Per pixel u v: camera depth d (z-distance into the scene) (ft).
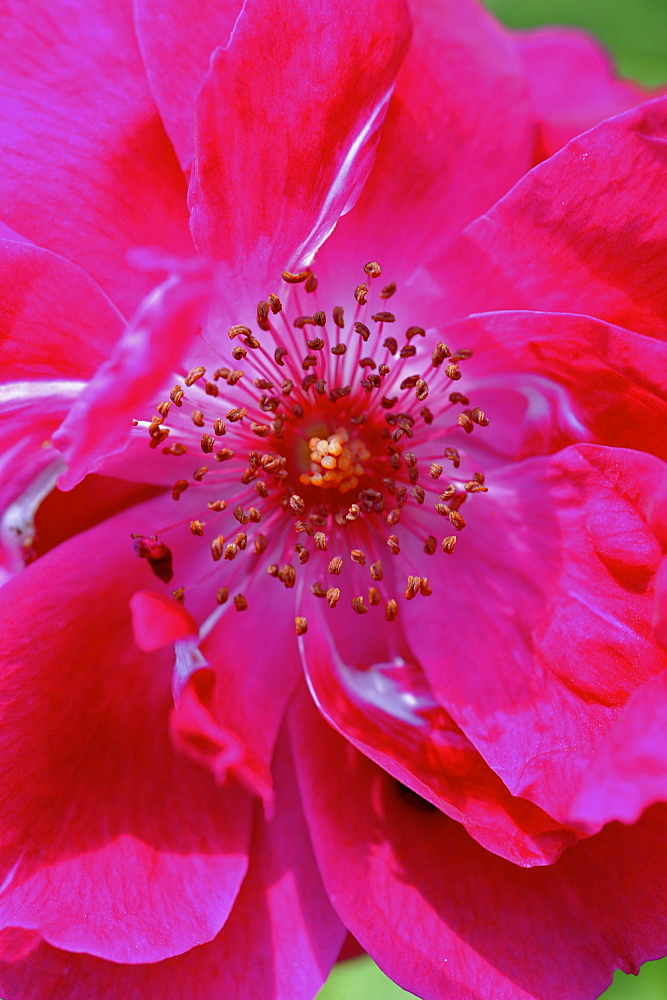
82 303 0.64
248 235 0.65
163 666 0.67
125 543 0.67
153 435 0.66
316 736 0.67
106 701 0.66
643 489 0.64
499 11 0.86
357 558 0.68
